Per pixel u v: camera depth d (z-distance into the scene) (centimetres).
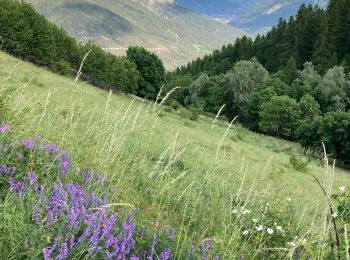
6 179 500
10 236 366
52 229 397
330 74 9888
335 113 5728
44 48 5544
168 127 3005
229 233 604
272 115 7900
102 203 497
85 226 427
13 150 586
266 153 3647
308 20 13638
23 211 416
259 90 9725
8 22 5256
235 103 9856
